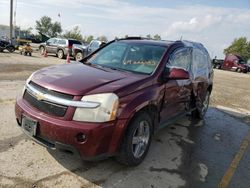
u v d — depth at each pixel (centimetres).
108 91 341
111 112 333
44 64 1493
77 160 393
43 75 382
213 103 955
